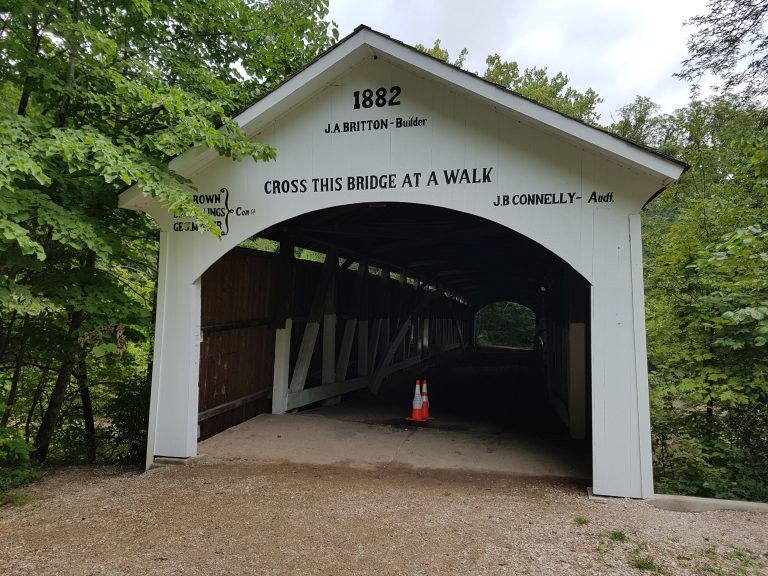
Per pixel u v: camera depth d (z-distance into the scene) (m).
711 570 3.32
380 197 5.46
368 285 11.86
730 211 6.50
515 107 4.82
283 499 4.60
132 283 8.59
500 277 17.48
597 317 4.88
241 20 7.29
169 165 5.50
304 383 9.01
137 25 6.06
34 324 5.88
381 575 3.19
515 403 10.91
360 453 6.31
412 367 16.00
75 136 4.34
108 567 3.24
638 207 4.87
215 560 3.36
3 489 4.92
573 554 3.53
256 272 7.82
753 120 9.77
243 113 5.43
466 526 4.01
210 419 6.71
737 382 5.56
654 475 6.21
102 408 8.06
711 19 9.46
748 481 5.36
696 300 6.30
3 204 4.11
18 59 4.93
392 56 5.13
